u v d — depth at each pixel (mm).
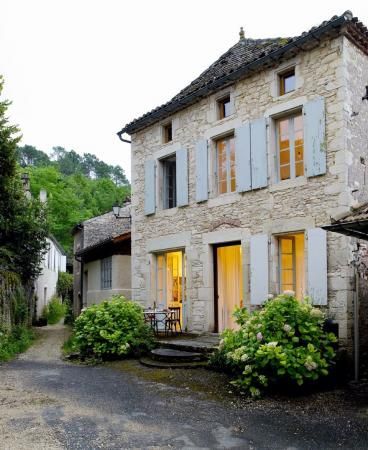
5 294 12062
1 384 7301
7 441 4621
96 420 5371
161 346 9742
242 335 7141
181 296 11641
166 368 8328
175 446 4551
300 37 8516
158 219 12117
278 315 6902
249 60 9930
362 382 7266
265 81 9516
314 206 8477
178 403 6145
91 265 17219
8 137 14070
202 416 5570
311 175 8516
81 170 62031
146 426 5172
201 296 10656
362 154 8539
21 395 6555
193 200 11078
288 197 8922
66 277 31656
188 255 11062
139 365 8883
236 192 9969
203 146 10797
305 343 6945
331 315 8062
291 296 7328
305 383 6727
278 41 10781
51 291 27969
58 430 4992
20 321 13930
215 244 10508
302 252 9312
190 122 11266
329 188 8266
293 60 9023
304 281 9055
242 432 4988
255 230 9484
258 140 9523
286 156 9273
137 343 9758
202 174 10781
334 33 8312
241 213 9812
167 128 12312
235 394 6559
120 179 65625
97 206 37750
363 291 8180
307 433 4953
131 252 13242
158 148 12227
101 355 9750
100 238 20422
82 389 6957
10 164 14102
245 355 6539
